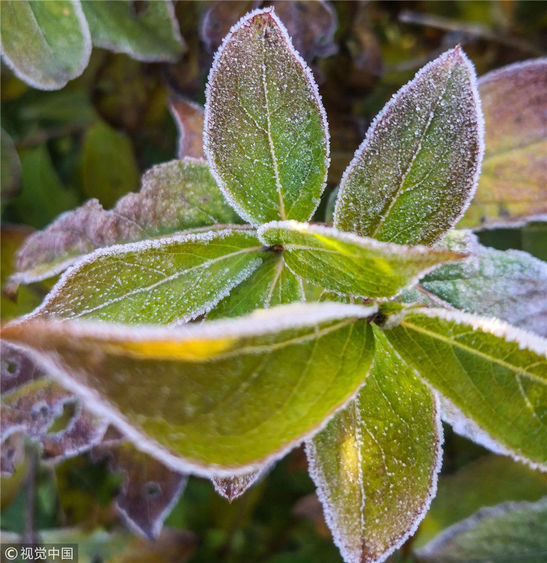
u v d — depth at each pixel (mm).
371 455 299
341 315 259
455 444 411
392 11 456
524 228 390
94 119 460
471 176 301
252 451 258
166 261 305
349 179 303
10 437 389
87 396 243
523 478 388
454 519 390
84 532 435
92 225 343
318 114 306
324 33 400
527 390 280
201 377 251
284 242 296
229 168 309
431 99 299
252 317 249
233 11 394
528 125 360
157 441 250
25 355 362
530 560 386
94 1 393
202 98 416
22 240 402
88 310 301
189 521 450
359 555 298
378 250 262
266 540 451
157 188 340
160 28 398
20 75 382
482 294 337
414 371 296
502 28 456
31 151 465
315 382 263
